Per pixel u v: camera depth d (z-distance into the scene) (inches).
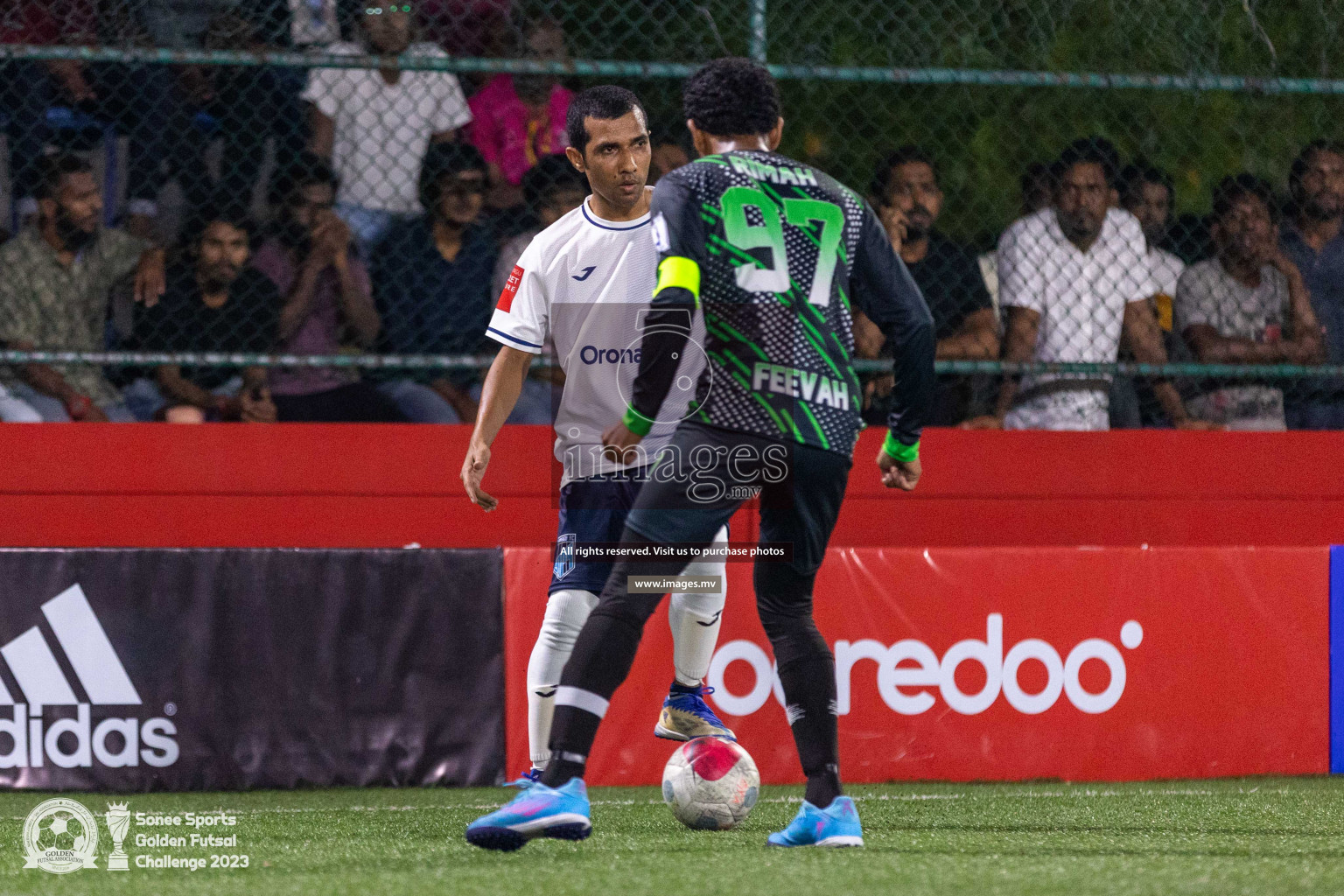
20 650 552.1
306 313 693.9
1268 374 642.2
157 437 606.5
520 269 458.6
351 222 711.1
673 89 741.3
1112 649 579.5
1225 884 330.6
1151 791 546.9
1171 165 817.5
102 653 553.9
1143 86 620.1
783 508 363.3
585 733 359.6
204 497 607.2
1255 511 637.9
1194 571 583.8
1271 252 693.3
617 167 441.1
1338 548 592.7
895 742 570.3
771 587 376.5
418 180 717.9
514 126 724.7
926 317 371.6
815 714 376.2
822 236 365.1
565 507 455.2
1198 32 774.5
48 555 553.6
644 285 452.8
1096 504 631.8
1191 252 765.3
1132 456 634.2
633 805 515.2
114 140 711.1
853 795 534.3
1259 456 638.5
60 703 552.7
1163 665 580.4
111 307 690.2
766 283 356.8
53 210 675.4
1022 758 573.6
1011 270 676.7
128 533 604.7
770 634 380.5
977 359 676.1
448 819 482.3
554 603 453.7
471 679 565.6
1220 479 636.7
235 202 716.7
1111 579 581.0
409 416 688.4
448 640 565.6
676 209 357.1
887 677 571.5
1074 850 391.2
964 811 488.7
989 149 796.6
